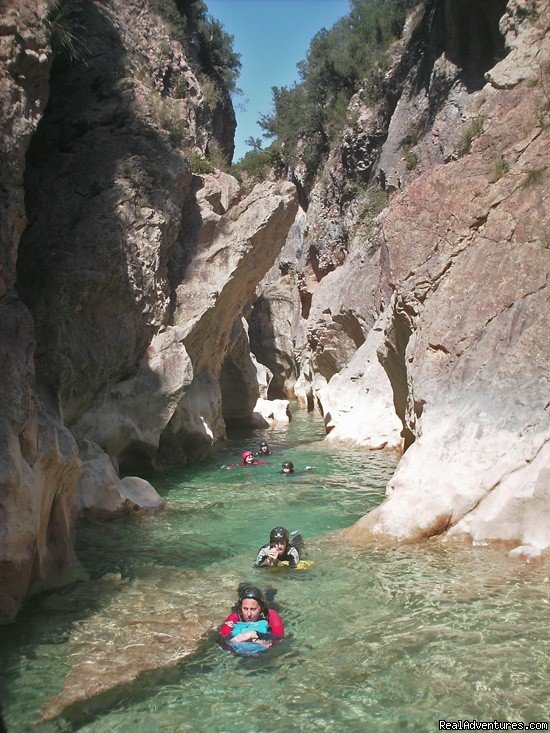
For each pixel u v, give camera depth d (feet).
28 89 33.09
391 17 103.30
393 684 15.39
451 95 78.64
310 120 114.32
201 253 54.34
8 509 19.36
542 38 36.52
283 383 121.60
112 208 46.73
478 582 21.22
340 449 56.49
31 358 24.03
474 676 15.51
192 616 19.83
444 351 29.53
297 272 115.44
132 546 27.84
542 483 23.59
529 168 30.96
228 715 14.38
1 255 26.61
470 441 26.32
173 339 48.60
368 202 91.40
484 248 30.48
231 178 61.72
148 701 15.03
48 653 17.46
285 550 24.49
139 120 52.65
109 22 57.26
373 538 26.07
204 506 35.63
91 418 42.73
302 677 15.90
